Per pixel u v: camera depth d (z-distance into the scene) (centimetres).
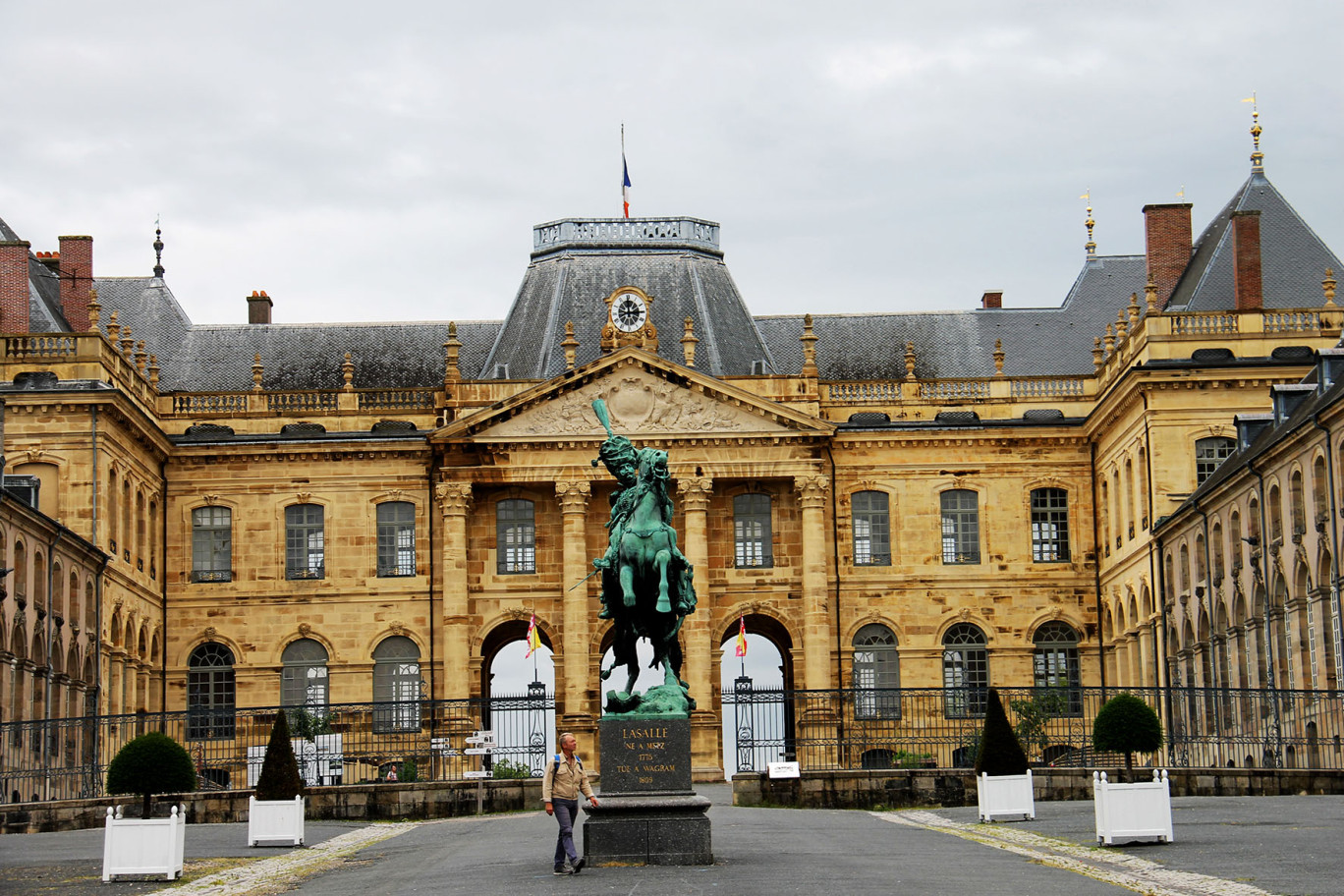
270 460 8688
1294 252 8338
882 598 8681
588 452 8500
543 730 6844
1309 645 6275
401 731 7050
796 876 3341
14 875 3944
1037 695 8056
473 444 8469
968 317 9562
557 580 8569
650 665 3694
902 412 8800
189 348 9419
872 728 8400
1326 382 6650
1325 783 5394
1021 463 8762
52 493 7644
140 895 3519
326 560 8625
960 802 5628
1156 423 7794
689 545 8444
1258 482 6650
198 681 8606
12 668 6475
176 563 8644
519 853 4041
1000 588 8688
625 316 8819
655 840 3516
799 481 8500
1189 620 7450
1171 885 3133
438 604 8575
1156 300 8281
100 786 6556
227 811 5666
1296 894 2948
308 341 9500
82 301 8794
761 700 6894
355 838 4912
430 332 9581
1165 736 7394
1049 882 3222
